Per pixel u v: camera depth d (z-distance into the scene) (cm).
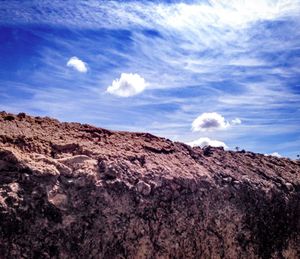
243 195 869
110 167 693
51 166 629
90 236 600
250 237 830
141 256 641
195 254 718
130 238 639
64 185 621
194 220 741
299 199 984
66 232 582
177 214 721
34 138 696
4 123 699
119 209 649
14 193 562
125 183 683
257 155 1156
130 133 914
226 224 793
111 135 859
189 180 788
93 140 795
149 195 704
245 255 803
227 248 775
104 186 656
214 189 820
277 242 883
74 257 573
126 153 777
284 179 1031
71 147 722
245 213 843
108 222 626
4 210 536
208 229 758
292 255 903
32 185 587
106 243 611
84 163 676
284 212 928
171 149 909
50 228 570
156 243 668
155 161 801
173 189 745
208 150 1022
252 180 935
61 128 799
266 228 873
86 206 620
